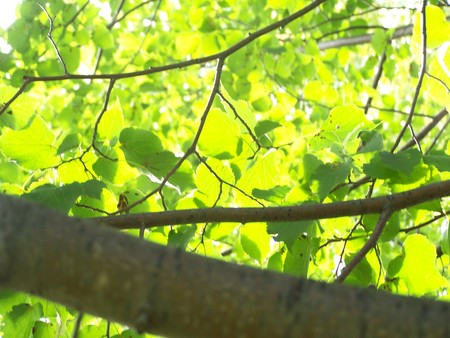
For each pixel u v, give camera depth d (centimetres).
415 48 166
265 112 248
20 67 222
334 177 142
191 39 238
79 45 224
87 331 151
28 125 162
